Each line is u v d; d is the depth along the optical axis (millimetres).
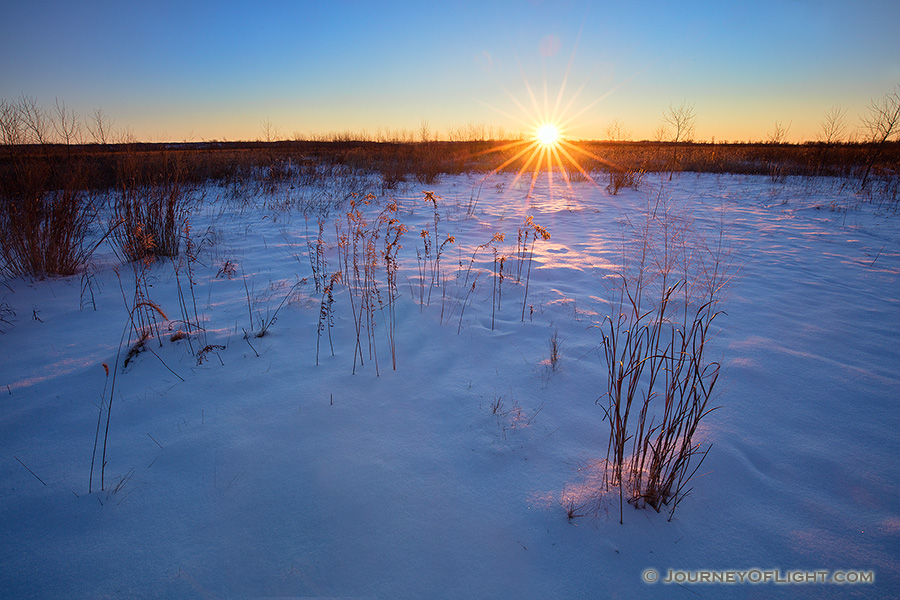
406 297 4207
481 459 2293
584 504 2039
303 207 9562
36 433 2375
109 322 3678
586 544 1853
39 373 2898
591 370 3178
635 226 8250
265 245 6262
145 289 4406
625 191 13445
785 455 2432
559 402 2803
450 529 1897
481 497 2062
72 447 2285
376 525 1901
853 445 2516
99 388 2758
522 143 31281
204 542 1803
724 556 1832
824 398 2947
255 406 2615
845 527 1984
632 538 1890
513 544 1844
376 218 8531
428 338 3498
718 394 2975
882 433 2619
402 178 14938
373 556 1771
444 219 8531
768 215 9609
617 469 2109
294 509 1960
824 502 2121
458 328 3680
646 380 3096
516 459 2307
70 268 4832
